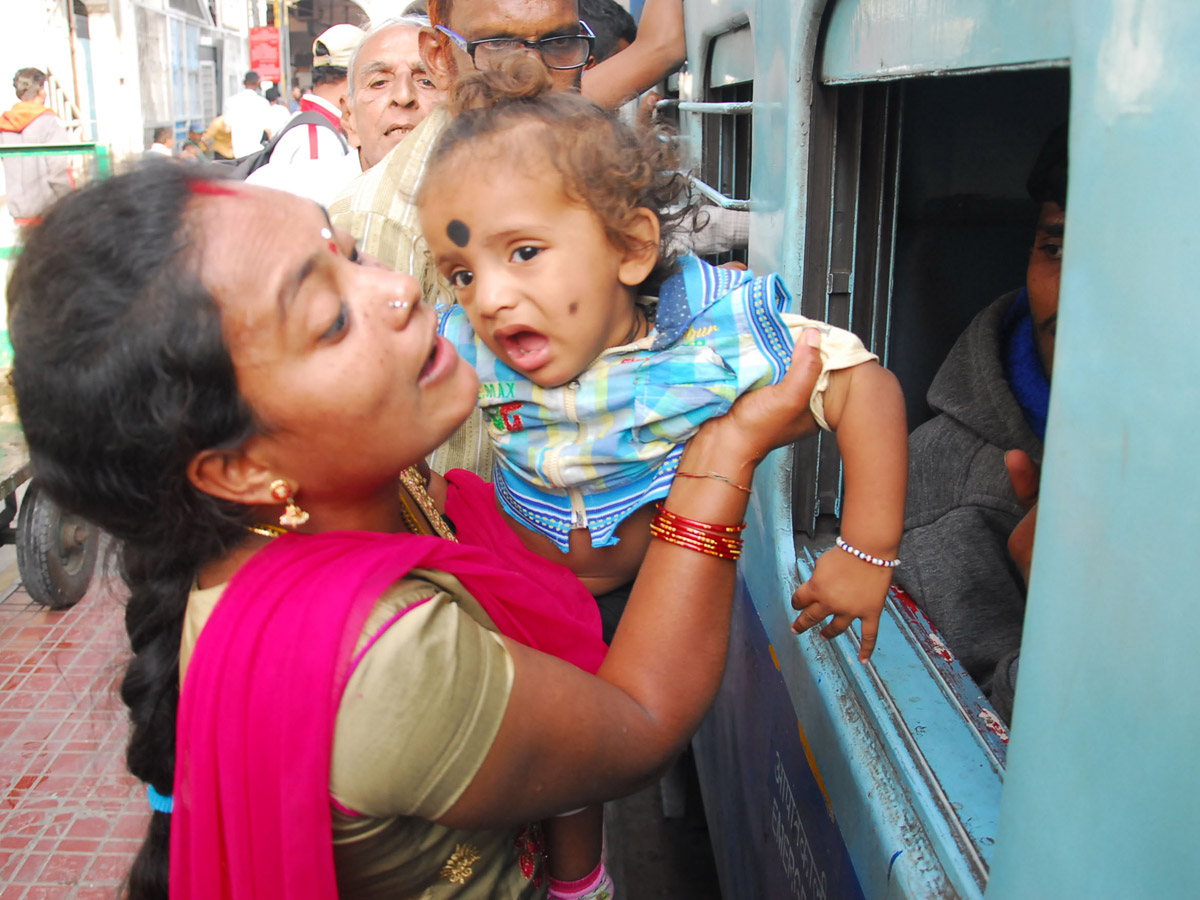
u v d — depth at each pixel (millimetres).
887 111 1367
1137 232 564
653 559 1068
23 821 2848
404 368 857
